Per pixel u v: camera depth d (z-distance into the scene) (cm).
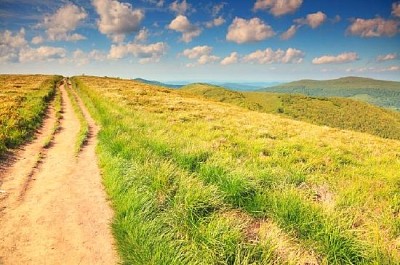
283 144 1531
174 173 745
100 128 1719
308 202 614
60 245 564
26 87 4266
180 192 641
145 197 641
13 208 700
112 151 1070
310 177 940
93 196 792
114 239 589
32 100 2752
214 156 943
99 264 517
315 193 786
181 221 557
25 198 762
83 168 1030
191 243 494
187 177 724
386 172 1134
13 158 1099
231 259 467
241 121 2577
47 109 2538
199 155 934
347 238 500
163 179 702
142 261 477
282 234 533
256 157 1236
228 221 536
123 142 1079
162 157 929
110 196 782
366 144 2044
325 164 1264
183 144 1099
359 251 481
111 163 962
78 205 734
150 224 550
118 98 3338
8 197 759
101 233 612
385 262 458
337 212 592
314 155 1366
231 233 498
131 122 1525
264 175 805
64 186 856
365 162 1380
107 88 4925
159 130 1406
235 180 688
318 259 489
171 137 1205
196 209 590
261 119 2959
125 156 962
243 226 548
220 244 483
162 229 540
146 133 1263
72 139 1481
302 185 828
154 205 619
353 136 2423
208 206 605
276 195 650
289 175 874
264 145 1443
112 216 682
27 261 512
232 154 1240
